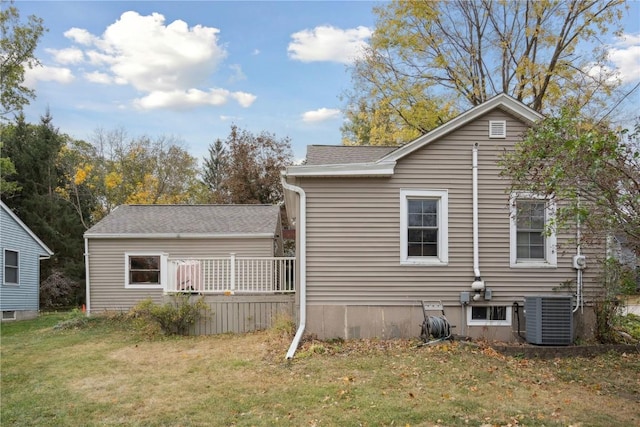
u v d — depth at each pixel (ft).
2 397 19.92
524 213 28.86
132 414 17.24
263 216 56.54
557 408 16.42
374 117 63.72
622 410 16.37
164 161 118.62
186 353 27.89
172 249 51.11
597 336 28.32
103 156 115.14
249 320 35.83
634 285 26.73
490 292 28.40
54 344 32.71
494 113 29.12
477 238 28.91
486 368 21.63
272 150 97.81
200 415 16.78
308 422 15.55
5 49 78.84
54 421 16.74
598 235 19.19
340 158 32.30
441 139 29.12
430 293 28.76
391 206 28.94
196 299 35.86
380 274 28.76
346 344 27.04
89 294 50.49
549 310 26.22
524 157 18.22
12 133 91.71
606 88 54.29
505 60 62.08
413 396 17.66
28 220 84.28
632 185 15.16
